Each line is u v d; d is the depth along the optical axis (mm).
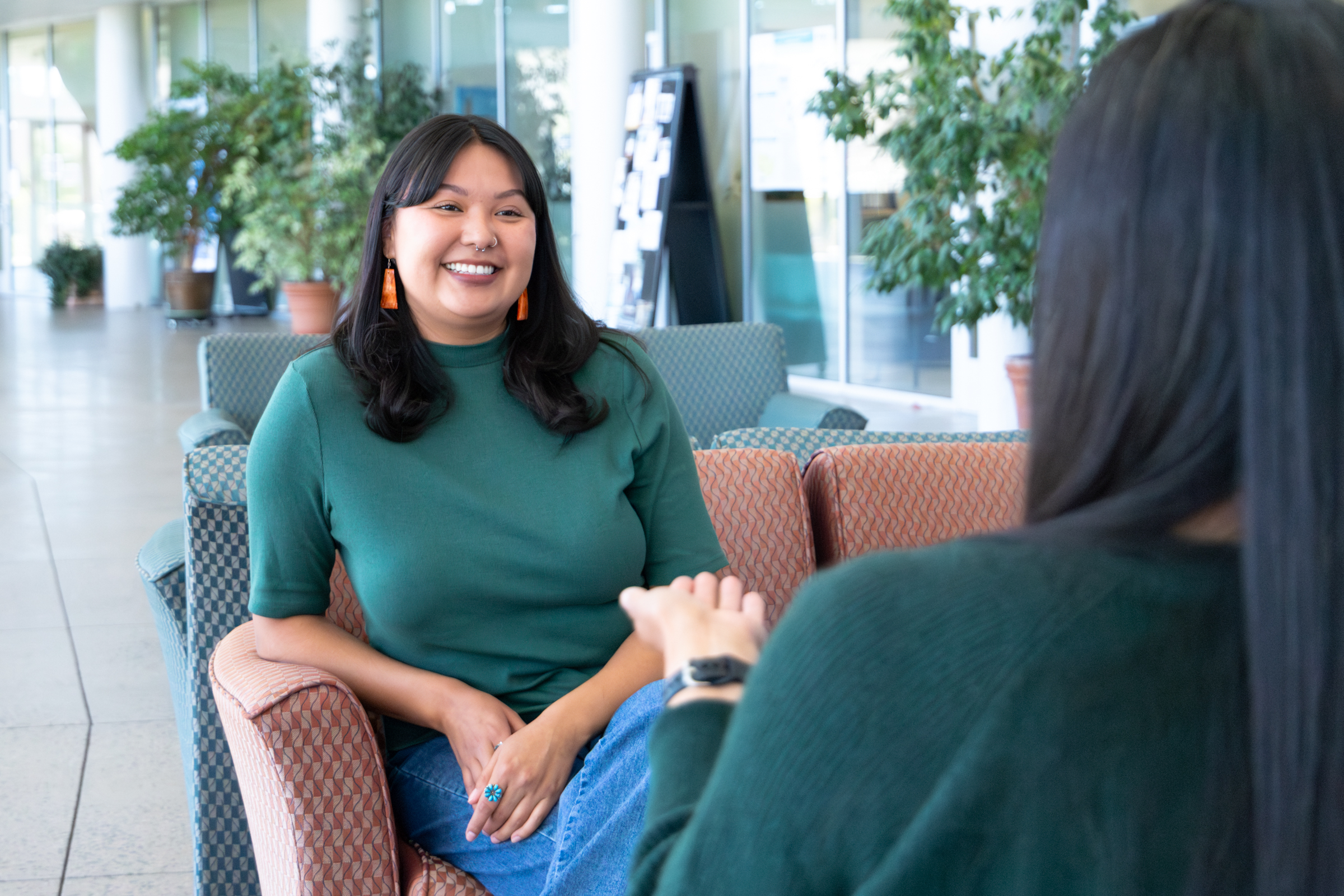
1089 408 553
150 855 2383
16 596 4141
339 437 1578
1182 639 521
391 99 11578
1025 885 522
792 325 8461
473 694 1513
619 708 1369
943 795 513
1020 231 5160
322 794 1408
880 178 7566
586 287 8664
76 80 17609
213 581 1838
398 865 1459
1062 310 565
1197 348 520
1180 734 521
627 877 1244
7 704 3184
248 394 3930
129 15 15641
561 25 10469
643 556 1656
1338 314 494
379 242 1635
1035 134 5156
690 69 7836
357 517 1567
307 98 11445
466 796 1498
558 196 10758
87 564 4535
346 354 1626
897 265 5457
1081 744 513
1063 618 516
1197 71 528
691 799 622
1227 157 512
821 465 1972
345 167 10555
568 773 1453
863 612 534
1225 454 525
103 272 16922
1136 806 520
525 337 1671
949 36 5422
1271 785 503
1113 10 5027
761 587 1890
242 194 10867
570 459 1631
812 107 5699
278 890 1503
